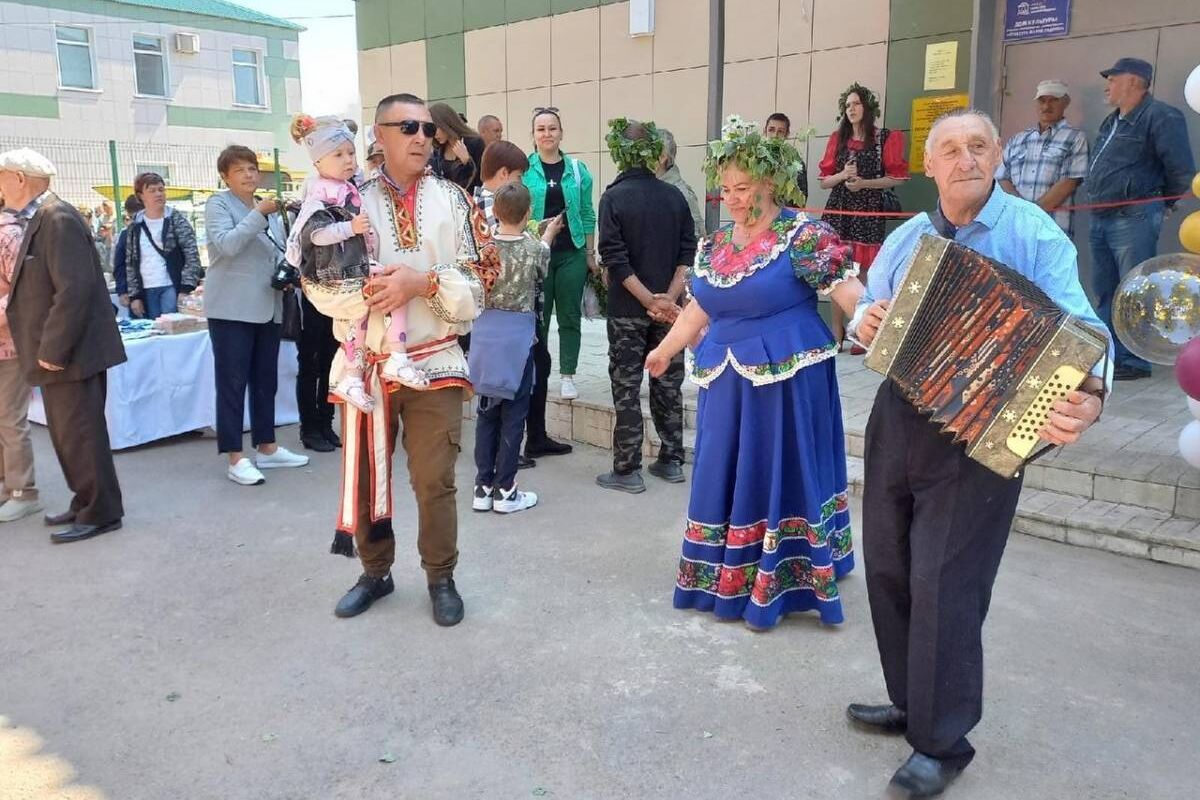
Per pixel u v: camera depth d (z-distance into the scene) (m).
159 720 2.95
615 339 5.01
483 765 2.68
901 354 2.25
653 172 4.94
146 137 25.34
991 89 7.00
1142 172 5.79
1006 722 2.83
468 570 4.09
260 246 5.35
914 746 2.50
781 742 2.77
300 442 6.36
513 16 9.83
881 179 6.93
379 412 3.44
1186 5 6.18
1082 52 6.63
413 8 10.82
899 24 7.24
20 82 23.12
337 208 3.23
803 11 7.72
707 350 3.54
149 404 6.21
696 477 3.60
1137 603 3.57
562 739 2.80
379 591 3.79
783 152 3.30
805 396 3.43
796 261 3.32
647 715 2.93
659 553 4.26
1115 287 6.07
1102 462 4.36
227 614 3.70
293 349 6.90
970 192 2.32
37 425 6.85
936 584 2.38
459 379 3.48
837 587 3.71
